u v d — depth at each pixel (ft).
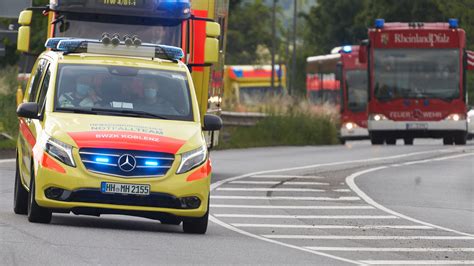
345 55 314.14
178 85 94.99
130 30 131.23
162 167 86.22
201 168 87.45
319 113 273.95
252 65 487.61
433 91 258.98
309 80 346.74
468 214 118.83
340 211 118.32
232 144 244.83
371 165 182.50
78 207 85.25
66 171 85.15
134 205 85.66
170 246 79.30
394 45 260.01
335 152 219.61
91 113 91.09
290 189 140.36
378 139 267.18
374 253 85.56
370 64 260.01
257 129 262.47
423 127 258.57
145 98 93.20
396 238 96.48
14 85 219.00
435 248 90.17
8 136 192.85
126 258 71.20
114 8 130.41
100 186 85.05
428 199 132.57
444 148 235.20
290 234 97.25
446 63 259.19
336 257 81.25
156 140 87.04
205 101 140.87
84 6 130.31
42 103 93.97
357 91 311.88
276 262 74.90
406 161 193.16
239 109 275.39
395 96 258.98
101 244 76.89
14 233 79.92
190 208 87.04
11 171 144.25
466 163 190.29
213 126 94.07
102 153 85.61
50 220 88.89
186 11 130.82
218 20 149.28
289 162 186.50
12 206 104.53
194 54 133.49
